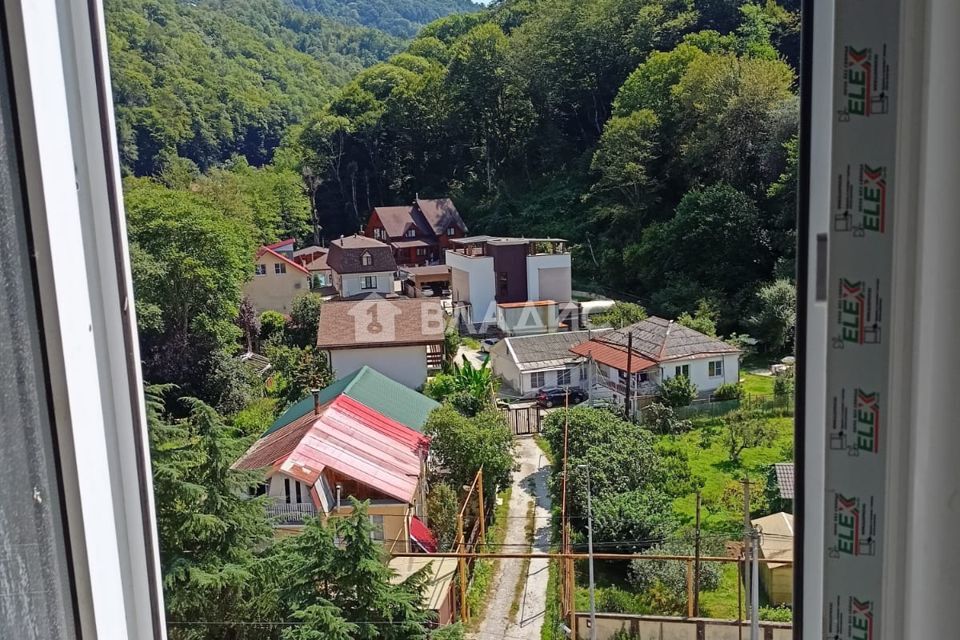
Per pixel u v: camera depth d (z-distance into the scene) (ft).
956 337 1.98
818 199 2.32
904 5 2.06
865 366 2.20
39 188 2.57
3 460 2.43
